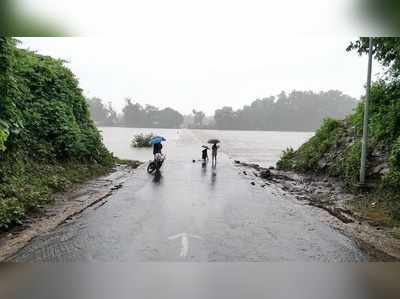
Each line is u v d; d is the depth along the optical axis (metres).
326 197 12.38
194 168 21.05
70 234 7.40
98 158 19.41
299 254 6.49
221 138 89.31
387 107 12.26
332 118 21.25
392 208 10.00
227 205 10.55
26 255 6.23
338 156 17.22
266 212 9.77
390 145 13.37
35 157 13.73
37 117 14.91
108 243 6.87
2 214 7.82
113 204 10.36
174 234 7.48
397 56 11.41
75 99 19.41
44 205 9.80
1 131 9.74
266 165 27.34
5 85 11.18
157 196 11.72
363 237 7.59
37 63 16.91
